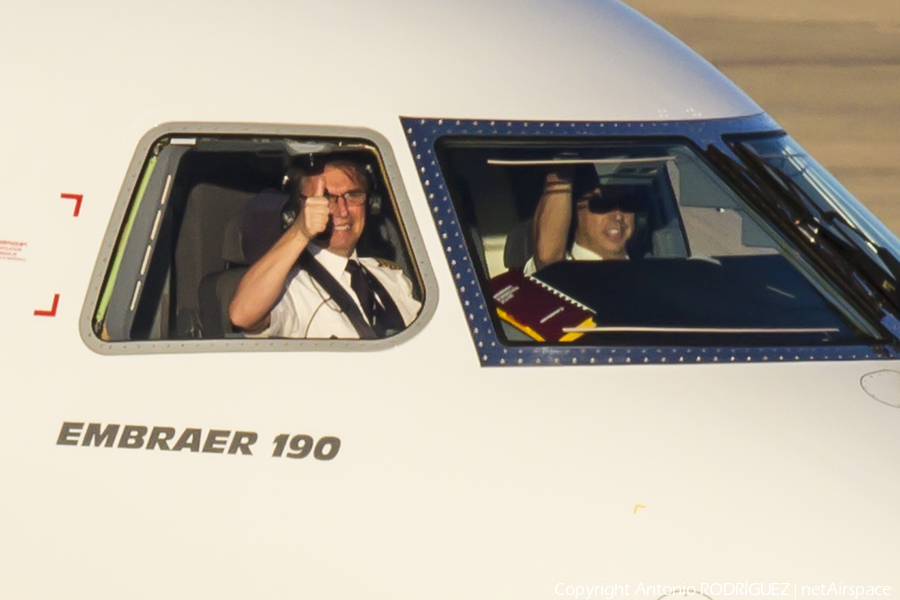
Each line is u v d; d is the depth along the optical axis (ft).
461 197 62.18
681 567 56.39
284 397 59.16
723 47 289.94
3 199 61.41
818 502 57.36
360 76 63.41
